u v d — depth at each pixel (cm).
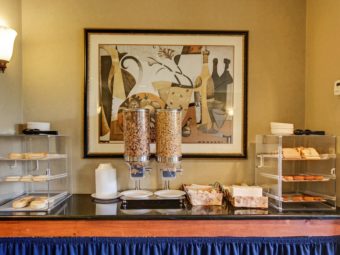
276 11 214
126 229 155
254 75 213
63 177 204
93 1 209
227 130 212
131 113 179
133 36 209
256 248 158
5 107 185
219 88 212
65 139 209
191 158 211
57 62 209
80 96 209
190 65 211
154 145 207
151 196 186
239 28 212
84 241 155
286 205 176
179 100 211
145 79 210
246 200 172
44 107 209
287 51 214
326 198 175
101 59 208
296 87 213
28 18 208
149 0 210
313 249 159
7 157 173
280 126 186
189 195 180
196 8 211
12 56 193
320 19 195
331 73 183
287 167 197
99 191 193
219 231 157
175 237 156
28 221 153
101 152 209
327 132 187
